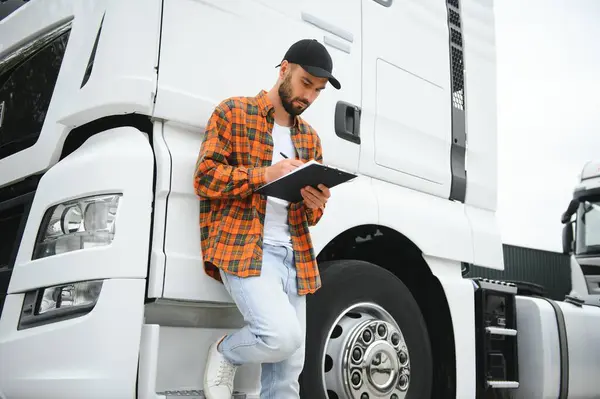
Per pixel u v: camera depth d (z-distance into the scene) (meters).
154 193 2.29
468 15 3.62
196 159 2.39
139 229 2.21
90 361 2.10
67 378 2.11
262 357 2.26
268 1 2.73
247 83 2.61
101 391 2.07
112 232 2.21
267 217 2.40
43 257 2.34
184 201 2.33
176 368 2.32
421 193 3.19
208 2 2.54
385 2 3.18
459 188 3.36
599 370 4.30
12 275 2.40
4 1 3.27
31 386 2.20
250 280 2.26
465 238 3.29
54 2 2.79
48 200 2.36
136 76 2.31
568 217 8.31
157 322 2.35
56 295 2.26
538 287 4.66
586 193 8.13
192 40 2.47
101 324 2.11
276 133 2.49
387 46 3.14
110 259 2.16
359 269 2.91
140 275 2.18
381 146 3.02
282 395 2.41
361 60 3.01
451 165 3.34
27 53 2.85
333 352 2.80
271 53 2.71
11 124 2.82
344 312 2.83
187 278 2.27
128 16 2.36
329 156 2.80
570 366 4.07
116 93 2.30
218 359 2.34
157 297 2.20
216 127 2.33
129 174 2.23
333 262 2.89
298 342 2.29
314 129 2.76
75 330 2.14
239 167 2.29
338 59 2.92
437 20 3.42
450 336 3.18
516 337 3.77
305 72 2.36
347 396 2.74
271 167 2.23
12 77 2.89
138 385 2.14
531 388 3.94
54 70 2.70
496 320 3.66
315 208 2.32
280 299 2.29
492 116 3.61
